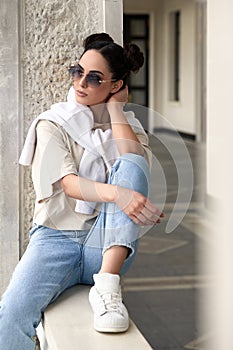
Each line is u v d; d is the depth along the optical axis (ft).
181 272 23.71
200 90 68.59
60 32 12.59
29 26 12.47
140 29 94.68
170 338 16.98
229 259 5.83
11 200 12.60
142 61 10.71
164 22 92.17
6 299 10.00
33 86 12.60
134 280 22.89
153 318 18.69
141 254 26.63
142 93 95.50
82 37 12.66
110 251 9.98
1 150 12.48
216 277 5.98
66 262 10.52
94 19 12.66
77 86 10.61
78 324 9.52
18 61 12.39
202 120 68.03
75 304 10.32
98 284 9.62
